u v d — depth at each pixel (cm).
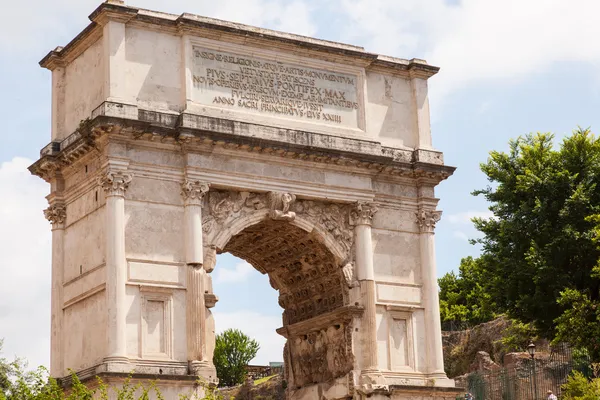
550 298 6838
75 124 5412
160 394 4475
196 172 5172
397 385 5491
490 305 7112
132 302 4931
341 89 5753
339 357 5625
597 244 6662
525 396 6731
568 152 7062
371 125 5828
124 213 4991
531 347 6800
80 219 5256
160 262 5034
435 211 5888
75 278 5209
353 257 5616
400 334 5694
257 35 5481
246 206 5344
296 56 5641
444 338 9756
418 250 5847
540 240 6925
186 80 5262
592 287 6875
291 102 5569
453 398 5691
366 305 5538
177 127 5109
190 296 5044
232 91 5406
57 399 4222
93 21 5209
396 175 5812
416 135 5966
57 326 5275
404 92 6019
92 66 5316
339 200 5575
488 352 9106
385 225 5762
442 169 5884
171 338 4978
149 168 5100
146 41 5238
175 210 5138
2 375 5897
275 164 5412
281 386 10294
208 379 4941
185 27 5303
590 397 5353
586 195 6825
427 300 5769
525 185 6944
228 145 5228
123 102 5028
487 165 7288
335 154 5506
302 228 5497
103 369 4744
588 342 6494
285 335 6062
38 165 5453
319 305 5881
